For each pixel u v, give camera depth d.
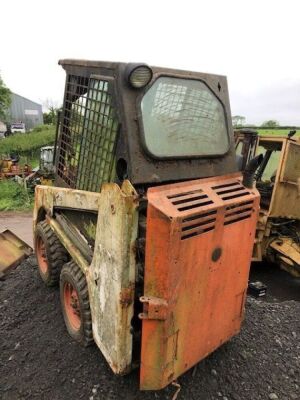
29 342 3.18
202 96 2.65
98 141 2.64
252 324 3.49
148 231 2.07
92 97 2.66
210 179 2.50
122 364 2.41
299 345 3.31
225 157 2.82
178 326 2.29
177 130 2.49
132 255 2.22
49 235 3.71
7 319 3.52
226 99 2.82
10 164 14.12
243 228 2.52
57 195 3.35
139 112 2.28
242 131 5.05
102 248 2.43
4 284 4.26
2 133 28.61
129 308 2.32
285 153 4.93
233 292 2.64
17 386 2.75
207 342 2.56
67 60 3.01
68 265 3.08
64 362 2.93
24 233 7.73
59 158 3.44
